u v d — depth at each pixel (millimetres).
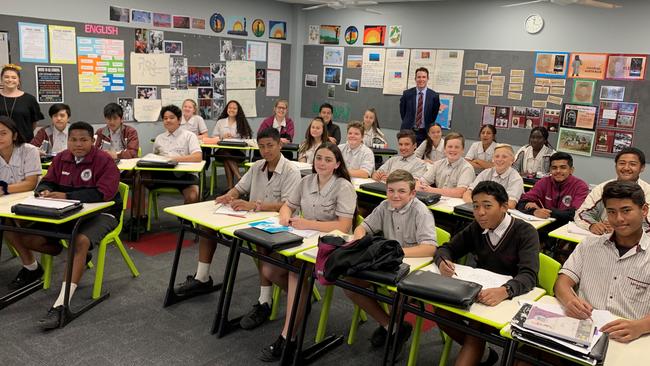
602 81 5559
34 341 2639
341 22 7520
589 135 5707
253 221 2865
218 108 7152
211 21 6859
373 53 7246
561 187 3834
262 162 3258
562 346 1569
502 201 2244
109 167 3189
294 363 2473
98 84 5930
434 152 5652
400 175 2555
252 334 2846
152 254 4023
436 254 2342
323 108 6094
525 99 6094
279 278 2814
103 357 2531
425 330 2992
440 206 3586
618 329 1716
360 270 2117
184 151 5055
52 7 5449
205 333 2828
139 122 6383
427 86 6832
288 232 2605
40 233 2809
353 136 4840
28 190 3275
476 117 6488
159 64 6418
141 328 2842
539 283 2242
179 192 4625
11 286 3248
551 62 5855
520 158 5508
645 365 1559
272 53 7707
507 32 6125
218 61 7039
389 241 2199
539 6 5848
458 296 1833
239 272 3754
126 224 4613
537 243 2217
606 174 5660
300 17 7852
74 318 2895
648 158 5383
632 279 1946
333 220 2922
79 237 2932
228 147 5691
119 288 3344
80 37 5699
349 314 3158
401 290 1962
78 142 3113
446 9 6543
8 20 5180
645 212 1897
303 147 5219
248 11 7270
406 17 6891
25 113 4727
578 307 1856
